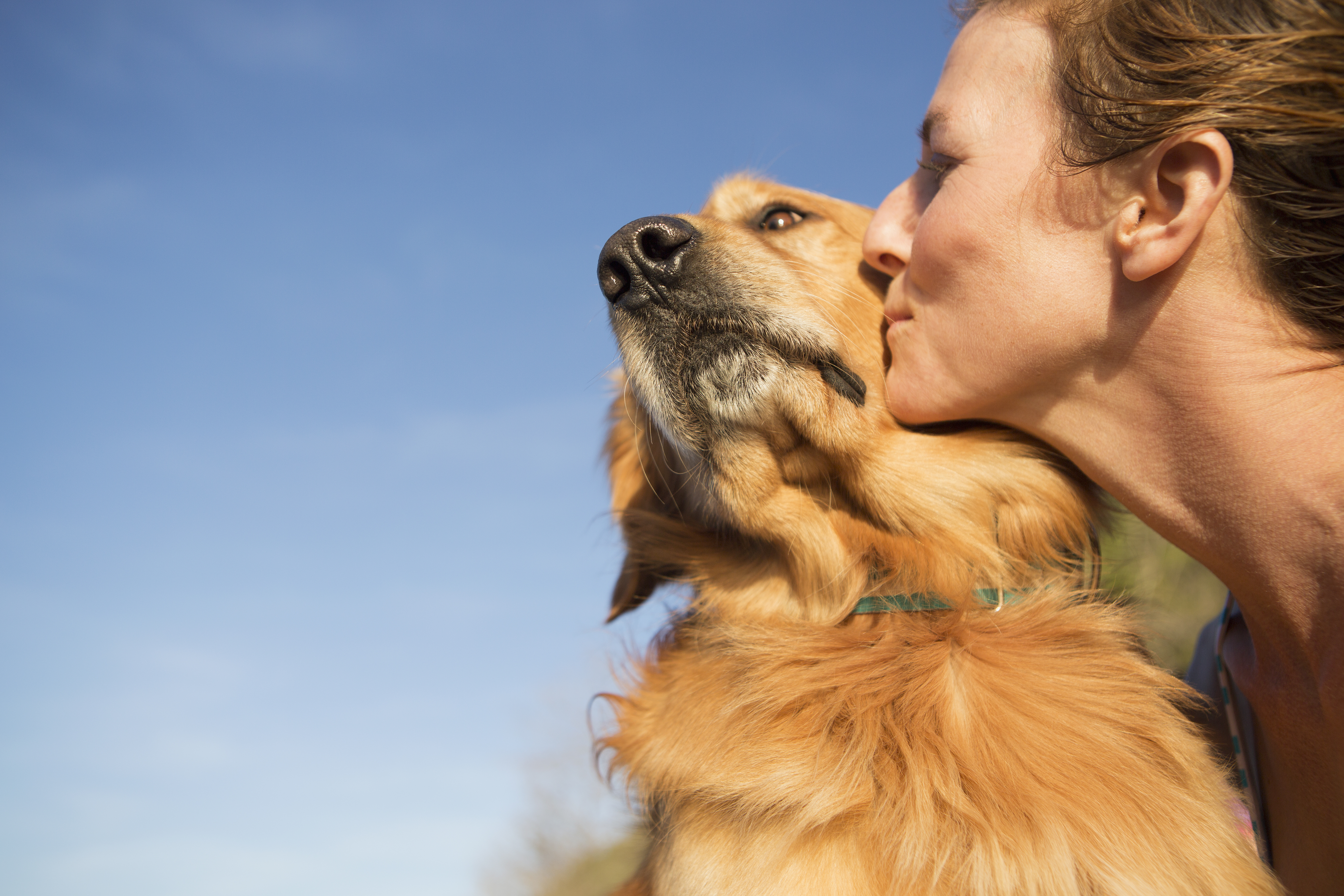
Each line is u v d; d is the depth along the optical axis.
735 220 0.84
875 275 0.77
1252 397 0.59
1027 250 0.62
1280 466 0.59
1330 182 0.57
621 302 0.73
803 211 0.82
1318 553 0.59
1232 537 0.62
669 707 0.73
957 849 0.62
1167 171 0.59
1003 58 0.63
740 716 0.68
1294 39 0.57
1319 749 0.63
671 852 0.69
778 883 0.64
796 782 0.64
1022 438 0.72
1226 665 0.70
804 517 0.73
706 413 0.72
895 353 0.70
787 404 0.71
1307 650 0.62
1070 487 0.72
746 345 0.72
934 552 0.71
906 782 0.64
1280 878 0.68
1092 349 0.62
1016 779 0.62
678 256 0.72
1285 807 0.67
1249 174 0.58
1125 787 0.62
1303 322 0.58
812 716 0.66
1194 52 0.58
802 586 0.74
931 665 0.66
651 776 0.71
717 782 0.66
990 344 0.64
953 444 0.72
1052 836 0.61
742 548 0.79
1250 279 0.58
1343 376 0.58
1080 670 0.66
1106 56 0.60
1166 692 0.66
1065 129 0.61
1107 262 0.61
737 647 0.71
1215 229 0.58
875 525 0.73
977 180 0.63
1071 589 0.71
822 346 0.71
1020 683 0.65
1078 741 0.63
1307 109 0.56
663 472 0.83
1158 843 0.61
